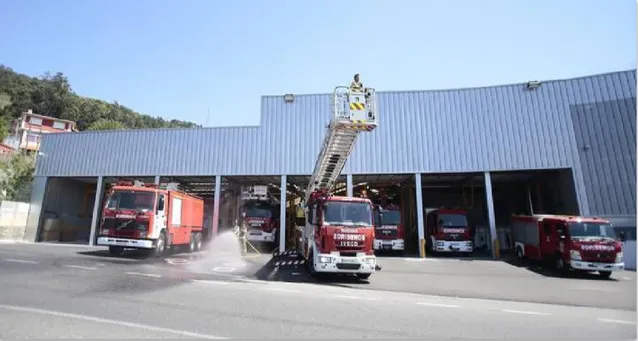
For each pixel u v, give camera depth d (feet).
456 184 89.56
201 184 87.10
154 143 75.41
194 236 62.59
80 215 88.17
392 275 43.29
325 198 38.19
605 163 63.16
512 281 40.73
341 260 35.53
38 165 77.61
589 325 21.48
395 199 90.58
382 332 17.85
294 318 19.75
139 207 47.26
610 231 47.67
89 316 17.95
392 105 71.61
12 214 72.74
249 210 75.00
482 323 20.90
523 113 68.13
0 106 201.36
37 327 15.84
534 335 18.74
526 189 86.89
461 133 69.21
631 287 38.11
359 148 70.18
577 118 66.13
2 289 23.07
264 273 40.42
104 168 75.56
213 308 21.04
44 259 39.88
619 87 64.85
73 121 231.71
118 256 47.75
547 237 52.29
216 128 74.49
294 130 72.43
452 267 52.16
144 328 16.43
